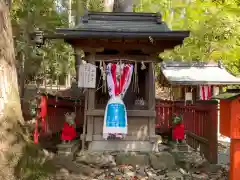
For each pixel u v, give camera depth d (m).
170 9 16.08
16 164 4.46
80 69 6.82
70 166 5.71
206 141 6.93
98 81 7.75
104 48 6.77
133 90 7.98
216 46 14.82
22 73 12.70
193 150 7.48
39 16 12.87
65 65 16.80
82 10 14.84
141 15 7.22
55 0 14.23
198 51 15.59
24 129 5.03
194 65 13.37
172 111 9.74
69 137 6.52
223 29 14.03
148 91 7.14
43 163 5.06
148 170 6.07
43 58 14.63
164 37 6.12
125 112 6.67
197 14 14.59
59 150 6.32
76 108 9.45
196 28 14.43
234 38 14.48
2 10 4.87
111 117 6.57
